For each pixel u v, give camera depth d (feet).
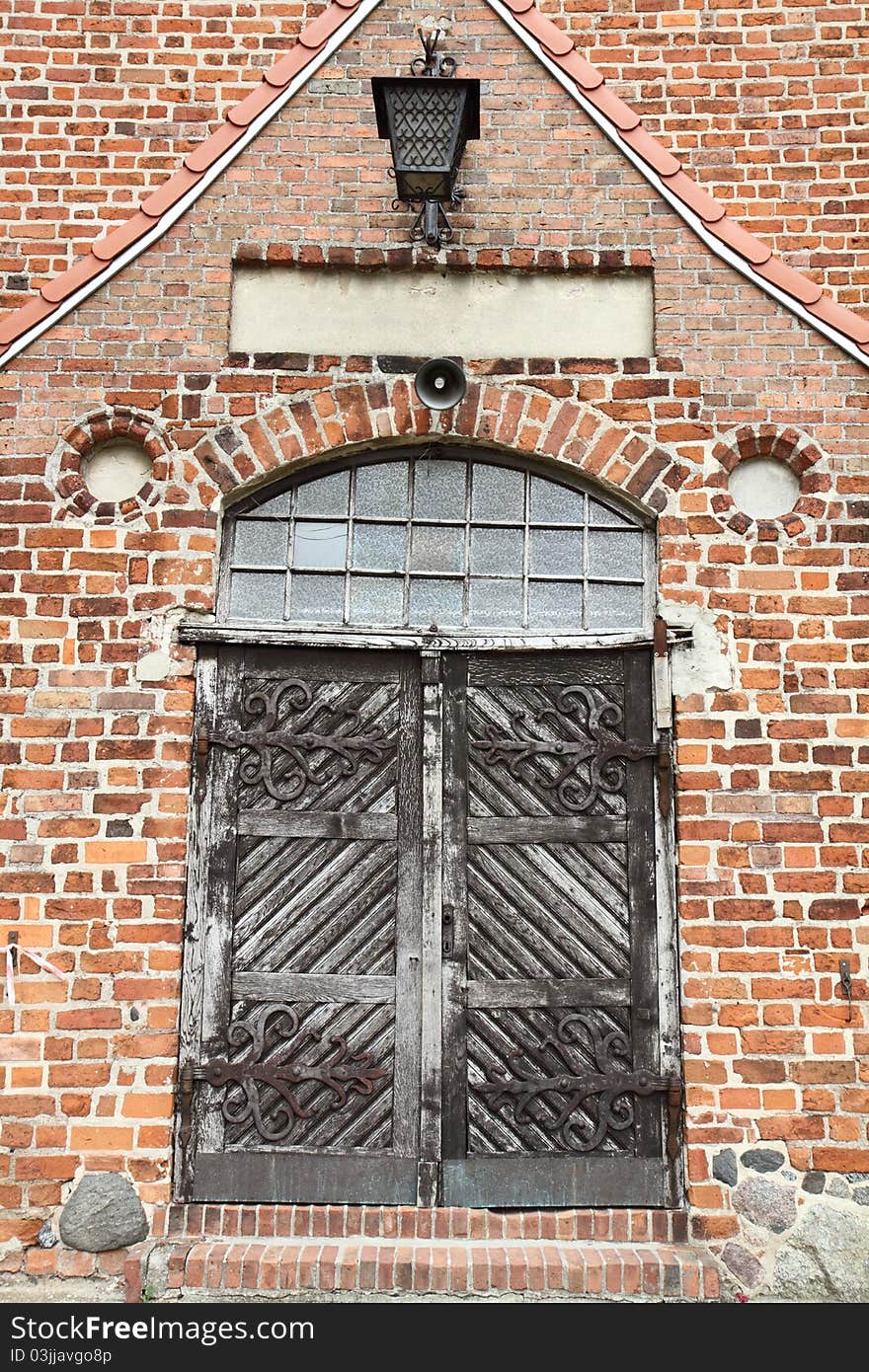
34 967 16.57
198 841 17.37
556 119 18.76
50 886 16.76
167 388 17.99
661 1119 16.81
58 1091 16.29
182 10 19.79
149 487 17.79
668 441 17.99
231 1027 16.96
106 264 18.16
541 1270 15.64
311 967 17.20
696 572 17.70
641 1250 16.06
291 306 18.34
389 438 18.07
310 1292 15.57
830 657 17.47
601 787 17.63
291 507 18.30
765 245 18.62
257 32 19.76
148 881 16.83
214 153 18.48
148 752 17.15
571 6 19.81
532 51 18.90
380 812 17.61
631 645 17.85
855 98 19.43
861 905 16.83
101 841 16.90
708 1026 16.60
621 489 17.93
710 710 17.39
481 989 17.19
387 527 18.33
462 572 18.21
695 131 19.42
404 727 17.83
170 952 16.67
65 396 17.94
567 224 18.48
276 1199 16.53
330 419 17.99
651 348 18.30
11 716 17.16
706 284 18.35
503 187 18.58
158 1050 16.46
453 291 18.44
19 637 17.37
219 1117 16.72
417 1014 17.12
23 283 18.92
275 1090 16.84
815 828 17.03
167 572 17.61
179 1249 15.83
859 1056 16.48
